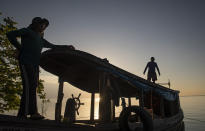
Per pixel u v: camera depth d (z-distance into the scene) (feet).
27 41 11.85
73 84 24.32
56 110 16.22
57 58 18.12
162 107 26.78
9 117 9.44
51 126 10.98
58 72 21.11
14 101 37.45
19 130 9.59
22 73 11.44
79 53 15.33
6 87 36.45
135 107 15.06
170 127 27.94
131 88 23.08
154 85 21.85
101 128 13.67
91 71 20.17
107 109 14.56
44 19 12.80
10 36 11.07
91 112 25.54
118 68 16.80
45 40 13.99
